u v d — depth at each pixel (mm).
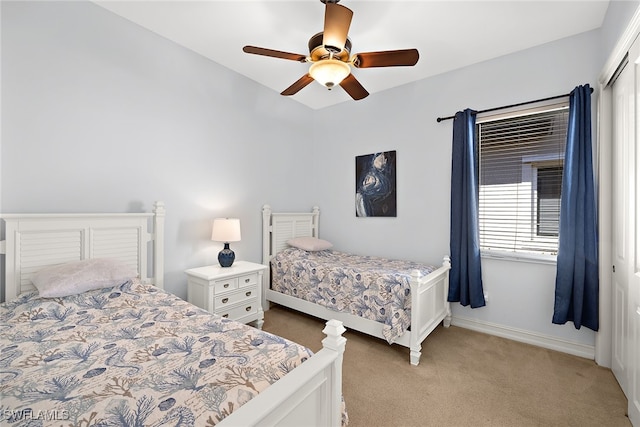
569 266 2248
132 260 2273
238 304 2629
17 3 1800
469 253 2723
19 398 881
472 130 2768
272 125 3516
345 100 3799
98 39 2135
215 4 2078
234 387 960
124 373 1027
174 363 1099
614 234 2055
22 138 1825
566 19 2164
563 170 2320
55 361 1108
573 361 2273
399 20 2178
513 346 2527
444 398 1830
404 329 2273
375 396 1846
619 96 1914
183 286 2678
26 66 1833
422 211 3182
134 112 2338
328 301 2764
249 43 2566
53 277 1678
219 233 2664
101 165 2164
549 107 2463
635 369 1588
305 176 3982
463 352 2416
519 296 2631
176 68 2598
